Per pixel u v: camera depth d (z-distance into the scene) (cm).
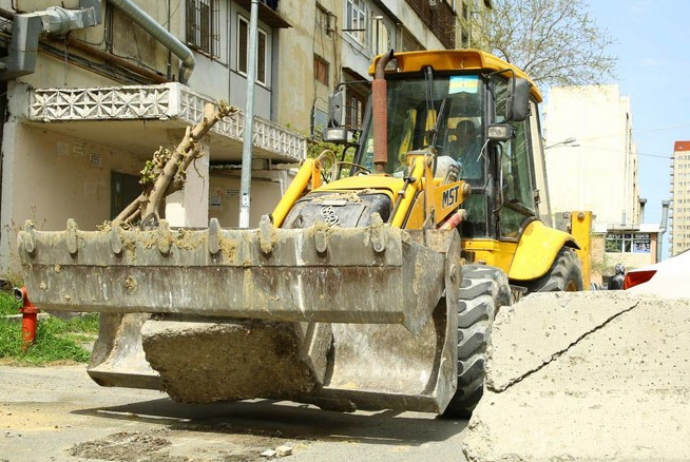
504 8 3394
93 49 1566
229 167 2045
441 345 567
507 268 853
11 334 1008
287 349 543
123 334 645
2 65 1355
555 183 7181
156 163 741
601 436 402
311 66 2577
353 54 2891
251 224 2088
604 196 7088
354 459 516
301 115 2511
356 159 858
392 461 513
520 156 927
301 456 521
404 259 487
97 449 526
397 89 859
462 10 4309
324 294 498
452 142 830
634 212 8338
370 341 589
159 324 550
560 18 3353
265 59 2317
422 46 3606
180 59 1836
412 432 605
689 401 409
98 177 1677
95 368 632
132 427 605
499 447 405
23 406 689
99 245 559
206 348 551
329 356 591
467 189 764
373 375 577
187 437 571
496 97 847
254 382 575
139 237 546
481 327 625
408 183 651
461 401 636
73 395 753
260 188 2095
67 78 1537
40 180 1499
